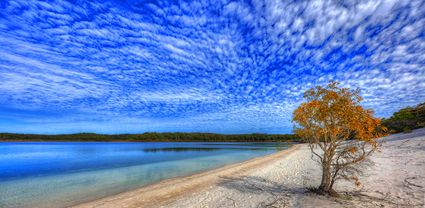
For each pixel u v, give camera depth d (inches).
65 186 553.6
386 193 331.6
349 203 298.8
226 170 715.4
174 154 1688.0
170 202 372.5
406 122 1611.7
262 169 697.0
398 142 975.0
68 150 2516.0
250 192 409.7
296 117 357.7
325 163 355.3
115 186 539.8
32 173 805.9
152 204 365.4
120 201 391.2
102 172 780.0
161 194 428.8
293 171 620.1
